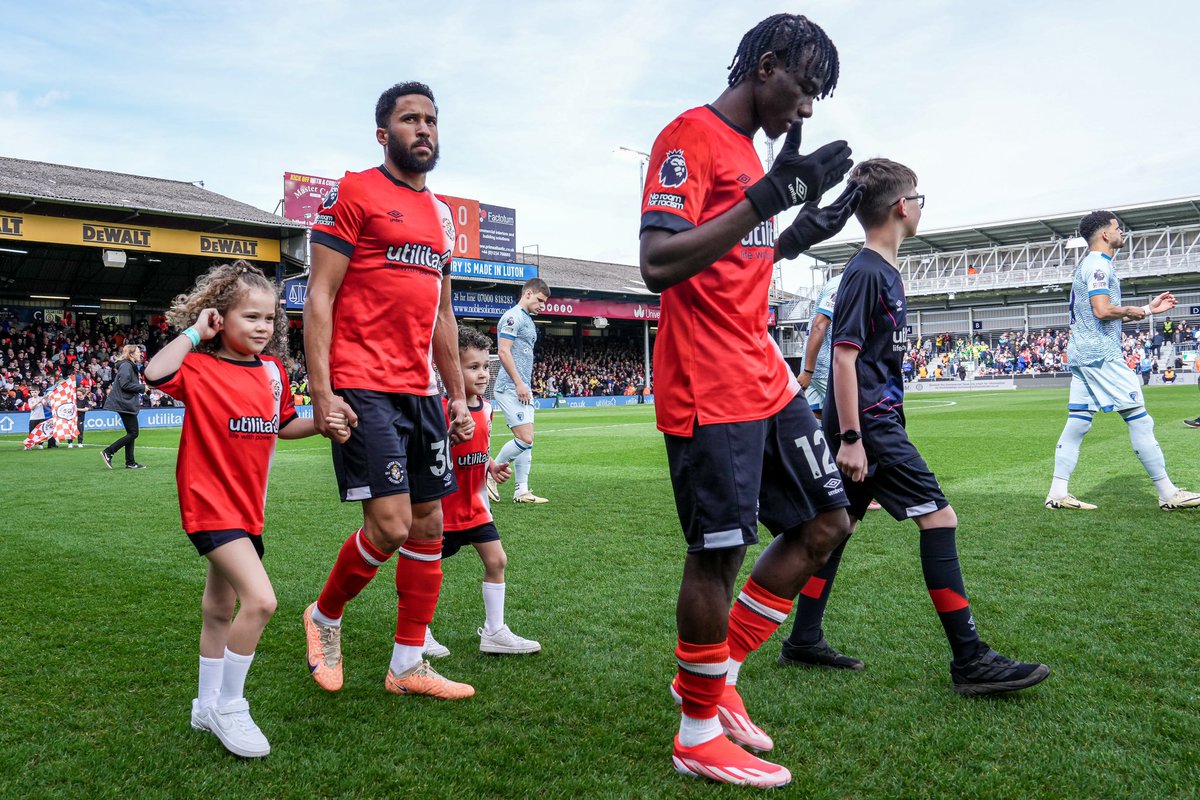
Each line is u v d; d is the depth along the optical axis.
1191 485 6.50
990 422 14.68
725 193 1.99
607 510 6.23
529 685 2.65
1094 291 5.30
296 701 2.54
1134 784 1.89
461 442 2.90
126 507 6.71
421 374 2.67
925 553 2.54
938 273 48.12
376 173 2.64
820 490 2.21
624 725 2.32
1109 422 13.21
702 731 2.02
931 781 1.94
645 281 1.90
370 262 2.56
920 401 26.09
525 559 4.51
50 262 25.25
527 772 2.04
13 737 2.28
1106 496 6.03
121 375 10.29
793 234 1.98
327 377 2.47
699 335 2.05
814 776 1.99
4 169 22.58
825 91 2.05
